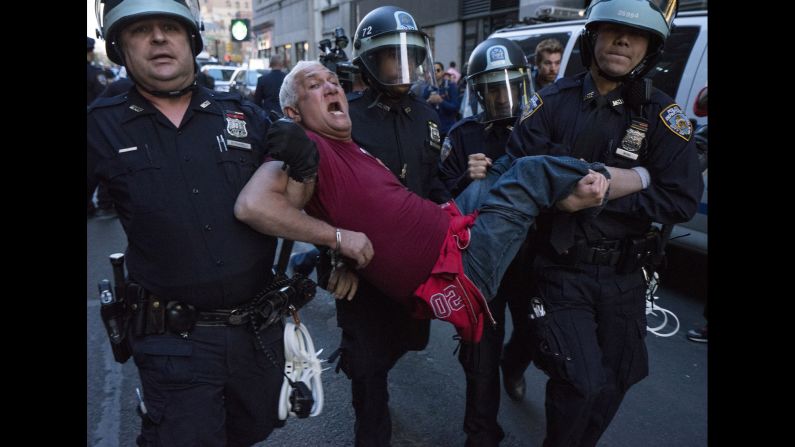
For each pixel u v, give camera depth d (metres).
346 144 1.80
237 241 1.56
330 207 1.70
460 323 1.75
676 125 1.83
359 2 21.38
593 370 1.82
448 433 2.58
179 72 1.51
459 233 1.73
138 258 1.56
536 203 1.72
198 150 1.55
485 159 2.14
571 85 1.96
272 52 35.34
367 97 2.17
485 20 14.16
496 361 2.19
